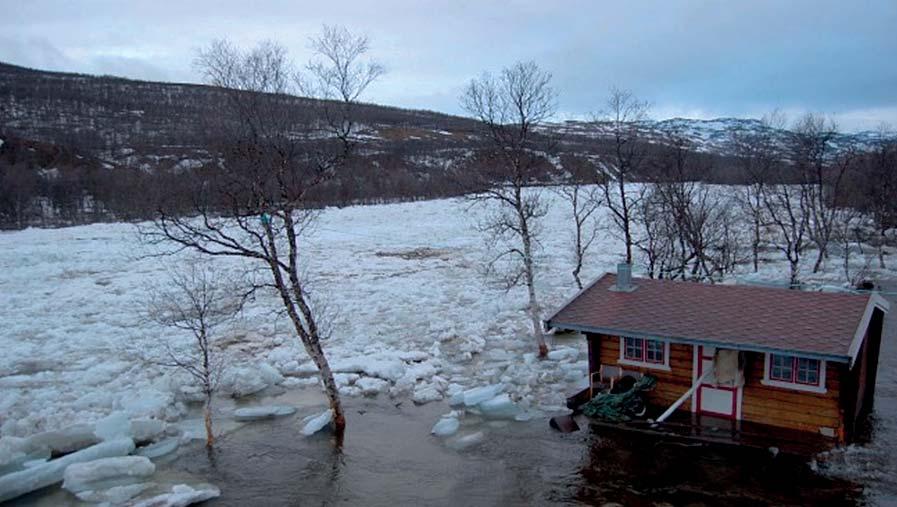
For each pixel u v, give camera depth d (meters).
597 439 16.11
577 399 18.00
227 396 20.23
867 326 15.16
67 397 19.44
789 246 33.88
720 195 49.97
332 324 27.28
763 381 15.49
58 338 25.47
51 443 16.09
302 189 16.75
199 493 13.80
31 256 41.09
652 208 42.12
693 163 49.56
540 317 28.19
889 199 47.34
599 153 41.78
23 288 33.91
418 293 33.09
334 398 17.25
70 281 35.53
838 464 14.04
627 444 15.73
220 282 34.59
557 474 14.56
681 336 15.52
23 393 19.81
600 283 18.91
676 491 13.54
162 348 24.27
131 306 30.33
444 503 13.57
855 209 53.12
